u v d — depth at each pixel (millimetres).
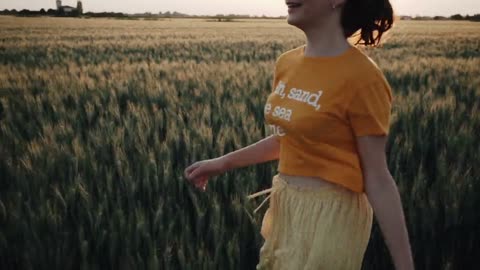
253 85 7203
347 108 1327
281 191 1552
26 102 6219
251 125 4512
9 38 23688
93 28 36500
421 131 4422
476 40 23734
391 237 1385
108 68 10945
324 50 1388
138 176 3367
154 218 2867
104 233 2691
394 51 16750
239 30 37375
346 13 1386
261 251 1675
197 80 8383
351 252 1465
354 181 1393
